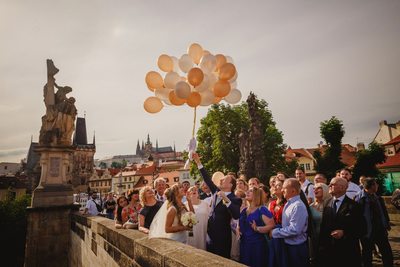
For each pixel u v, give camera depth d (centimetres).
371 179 645
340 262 434
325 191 534
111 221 822
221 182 521
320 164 3334
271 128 4466
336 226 447
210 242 495
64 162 1567
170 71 709
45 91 1611
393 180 3862
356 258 432
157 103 751
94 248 862
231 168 4244
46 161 1533
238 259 540
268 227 453
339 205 459
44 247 1434
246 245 467
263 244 461
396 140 4234
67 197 1528
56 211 1479
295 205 451
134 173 9988
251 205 481
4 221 2903
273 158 4375
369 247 627
